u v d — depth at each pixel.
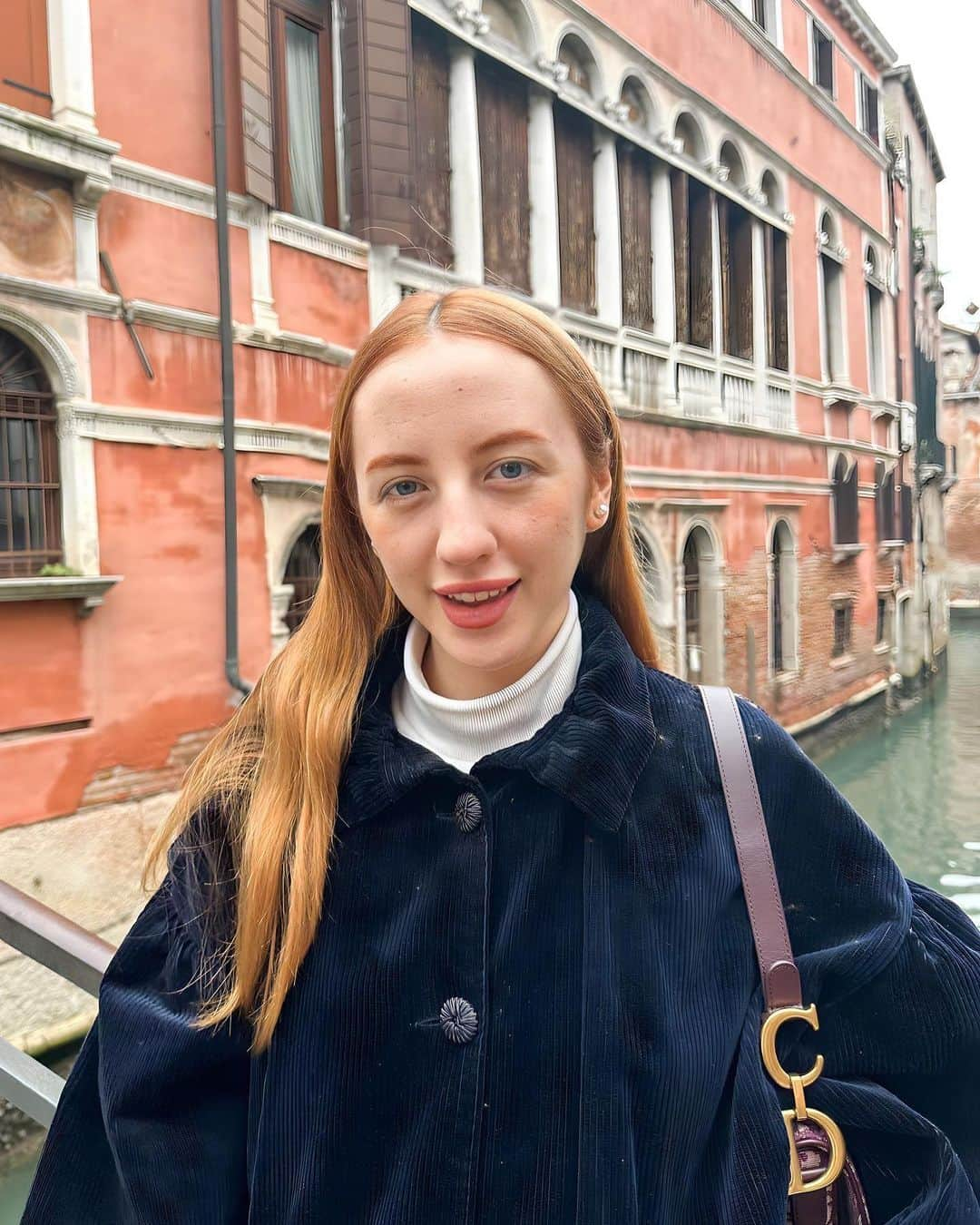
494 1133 0.83
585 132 9.70
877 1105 0.92
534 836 0.90
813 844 0.97
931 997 0.94
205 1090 0.96
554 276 8.95
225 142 5.82
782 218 13.44
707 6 11.41
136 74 5.45
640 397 10.30
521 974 0.86
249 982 0.93
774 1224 0.82
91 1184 1.02
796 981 0.89
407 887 0.91
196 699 5.77
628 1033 0.83
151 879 1.15
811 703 14.22
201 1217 0.90
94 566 5.23
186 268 5.72
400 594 0.88
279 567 6.25
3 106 4.64
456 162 7.95
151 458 5.55
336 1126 0.86
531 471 0.83
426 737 0.98
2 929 1.28
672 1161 0.81
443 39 7.86
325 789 0.94
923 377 21.50
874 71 16.80
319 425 6.59
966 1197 0.90
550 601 0.86
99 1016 1.03
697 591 11.72
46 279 5.04
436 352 0.83
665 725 0.96
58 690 5.13
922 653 20.34
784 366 13.59
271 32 6.38
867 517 16.62
